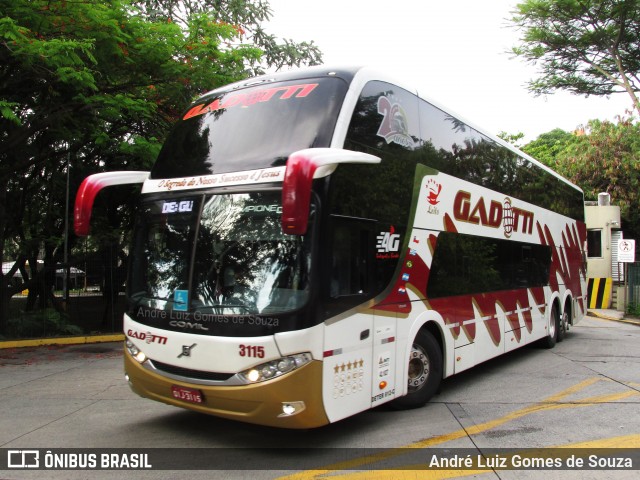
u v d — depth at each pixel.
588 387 7.68
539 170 10.81
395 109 6.03
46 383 8.12
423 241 6.36
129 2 11.23
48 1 9.30
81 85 9.95
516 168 9.55
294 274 4.61
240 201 5.00
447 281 6.89
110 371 9.09
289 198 4.08
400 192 5.96
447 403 6.78
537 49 21.52
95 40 9.54
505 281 8.77
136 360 5.37
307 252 4.63
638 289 19.22
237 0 18.09
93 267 14.55
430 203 6.56
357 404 5.09
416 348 6.37
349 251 5.06
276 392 4.46
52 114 11.15
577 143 28.03
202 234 5.11
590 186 26.22
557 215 11.88
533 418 6.09
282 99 5.46
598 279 21.70
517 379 8.29
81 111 11.42
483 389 7.60
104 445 5.21
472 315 7.53
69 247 15.62
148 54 11.10
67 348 11.77
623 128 26.02
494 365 9.52
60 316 13.85
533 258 10.25
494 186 8.51
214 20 15.61
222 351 4.67
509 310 8.88
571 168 26.48
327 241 4.74
